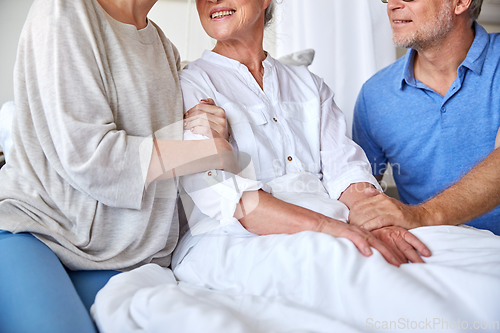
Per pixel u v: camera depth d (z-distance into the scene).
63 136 0.81
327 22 2.01
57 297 0.69
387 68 1.65
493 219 1.46
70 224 0.89
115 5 1.01
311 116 1.21
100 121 0.85
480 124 1.42
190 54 1.75
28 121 0.89
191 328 0.56
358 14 2.02
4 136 1.14
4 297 0.68
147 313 0.61
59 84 0.82
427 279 0.66
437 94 1.47
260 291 0.72
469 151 1.45
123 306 0.66
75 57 0.85
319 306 0.65
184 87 1.09
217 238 0.88
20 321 0.63
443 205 0.99
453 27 1.37
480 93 1.42
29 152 0.89
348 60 2.03
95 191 0.84
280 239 0.79
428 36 1.36
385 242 0.83
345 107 2.05
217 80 1.13
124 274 0.78
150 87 0.97
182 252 0.94
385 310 0.61
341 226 0.84
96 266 0.86
